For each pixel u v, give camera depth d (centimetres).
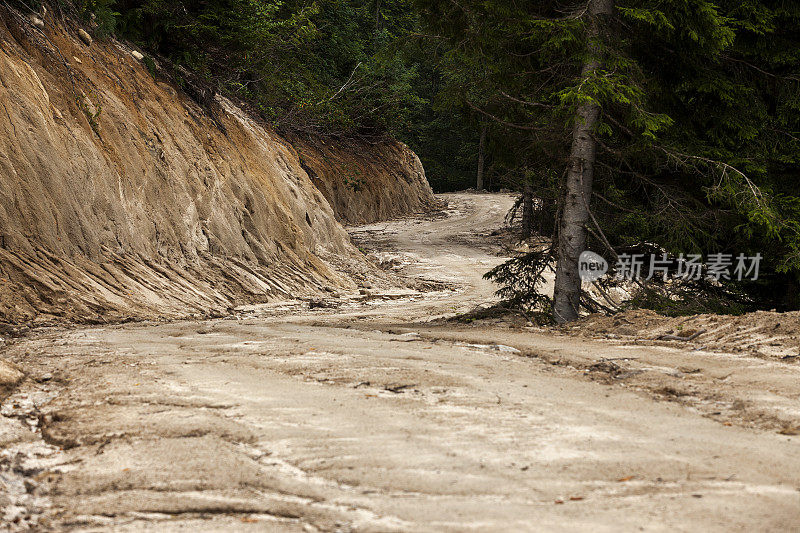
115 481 387
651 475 390
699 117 1283
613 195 1280
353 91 4712
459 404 549
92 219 1456
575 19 1112
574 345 841
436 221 5103
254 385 612
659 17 1072
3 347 840
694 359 724
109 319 1180
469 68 1291
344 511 346
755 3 1193
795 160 1309
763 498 350
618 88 1059
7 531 325
